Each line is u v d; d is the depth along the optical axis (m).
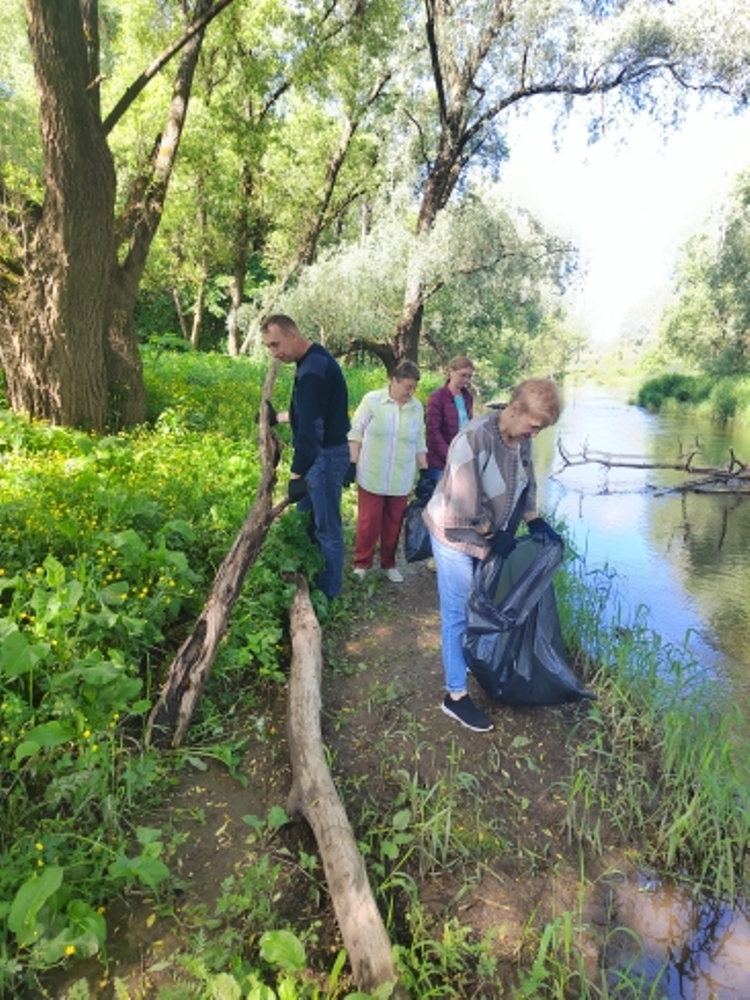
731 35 10.52
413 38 12.88
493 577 3.03
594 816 2.80
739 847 2.67
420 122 14.16
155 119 14.64
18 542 3.88
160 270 23.50
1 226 6.50
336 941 2.13
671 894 2.49
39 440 5.81
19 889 1.95
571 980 2.12
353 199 21.50
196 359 15.78
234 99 16.48
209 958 1.97
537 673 3.33
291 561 4.15
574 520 8.47
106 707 2.75
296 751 2.77
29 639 2.88
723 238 27.92
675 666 3.93
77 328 6.45
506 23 11.66
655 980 2.06
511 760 3.10
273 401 10.28
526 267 13.49
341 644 4.04
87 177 6.10
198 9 7.34
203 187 19.17
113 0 13.79
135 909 2.19
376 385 15.30
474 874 2.47
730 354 29.17
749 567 6.69
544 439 16.34
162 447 6.39
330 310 14.20
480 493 2.93
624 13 10.99
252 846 2.46
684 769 3.03
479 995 2.03
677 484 10.84
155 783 2.70
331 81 14.63
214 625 3.16
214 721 3.07
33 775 2.45
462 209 12.98
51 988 1.93
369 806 2.72
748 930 2.36
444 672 3.48
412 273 13.01
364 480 4.74
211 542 4.46
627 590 5.98
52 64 5.68
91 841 2.23
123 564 3.61
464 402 5.15
